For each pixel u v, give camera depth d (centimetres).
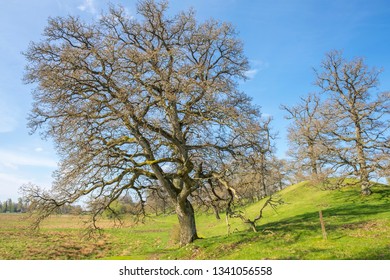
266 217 3884
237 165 2323
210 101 2050
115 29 2203
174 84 1880
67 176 2022
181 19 2294
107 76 1956
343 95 3897
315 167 4100
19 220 2155
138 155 2227
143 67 1959
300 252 1645
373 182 3659
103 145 2105
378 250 1520
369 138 3597
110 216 2606
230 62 2495
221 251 1952
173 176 2314
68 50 1925
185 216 2373
